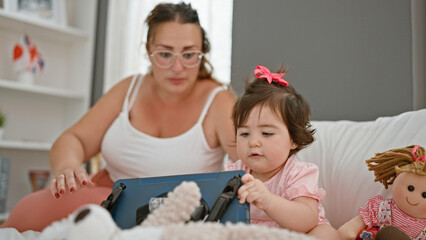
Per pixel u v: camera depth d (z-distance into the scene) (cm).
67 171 117
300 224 88
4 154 272
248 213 77
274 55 178
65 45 301
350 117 156
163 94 158
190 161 150
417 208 91
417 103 140
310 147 127
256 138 99
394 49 148
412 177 91
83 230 53
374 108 151
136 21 256
